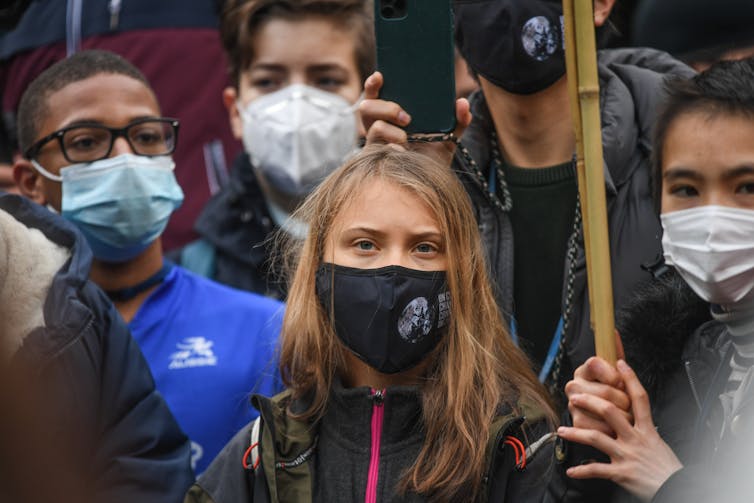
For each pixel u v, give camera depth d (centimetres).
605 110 689
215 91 1178
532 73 692
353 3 986
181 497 625
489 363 566
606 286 520
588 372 520
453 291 565
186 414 762
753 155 530
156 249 824
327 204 586
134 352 658
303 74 972
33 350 582
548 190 716
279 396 593
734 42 747
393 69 613
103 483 613
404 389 551
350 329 556
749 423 459
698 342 564
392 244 558
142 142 804
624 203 671
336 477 545
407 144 625
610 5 747
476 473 527
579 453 546
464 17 701
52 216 646
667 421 559
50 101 805
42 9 1180
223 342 789
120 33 1166
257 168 976
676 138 551
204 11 1191
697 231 541
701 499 458
